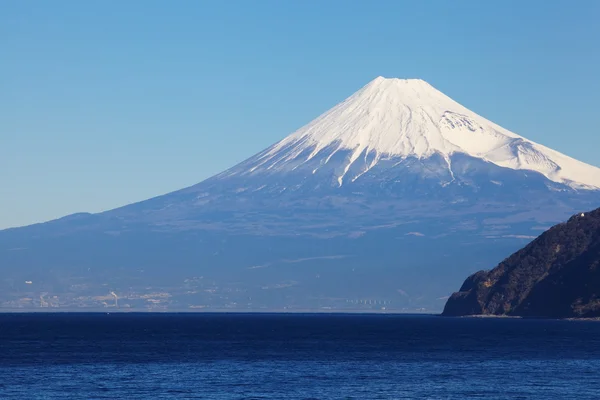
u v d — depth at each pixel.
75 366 193.38
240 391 154.12
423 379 170.75
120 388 157.25
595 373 179.88
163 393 151.50
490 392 153.25
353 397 148.12
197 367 192.00
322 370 186.62
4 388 156.75
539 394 150.88
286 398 146.75
